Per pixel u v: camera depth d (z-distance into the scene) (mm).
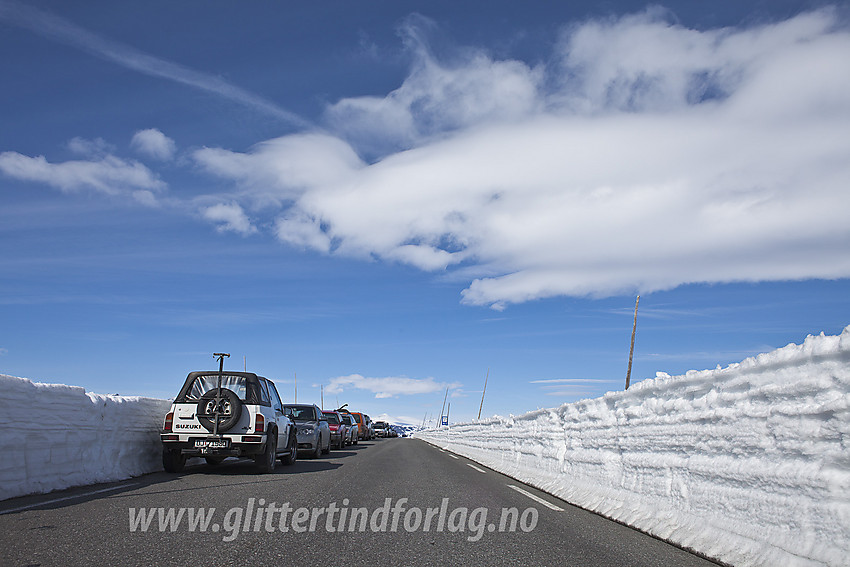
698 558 5230
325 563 4781
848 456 4133
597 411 9016
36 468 8148
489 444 17500
